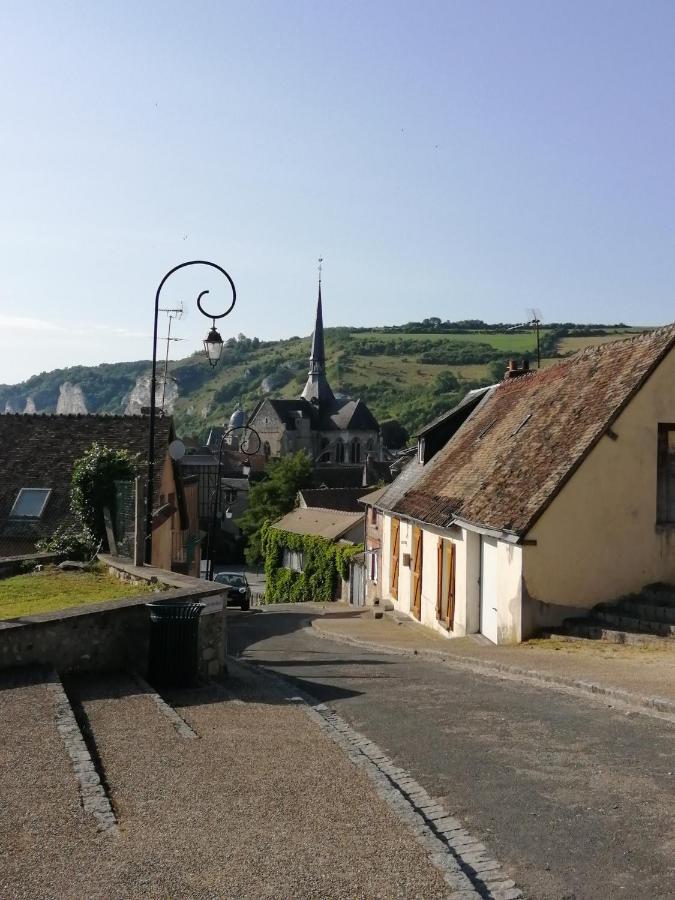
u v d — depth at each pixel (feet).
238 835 19.12
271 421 455.22
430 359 581.53
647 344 54.39
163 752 25.52
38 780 22.24
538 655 43.19
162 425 98.22
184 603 36.96
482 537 59.52
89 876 17.06
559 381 64.54
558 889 16.74
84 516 75.46
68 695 32.48
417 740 27.55
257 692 35.58
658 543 50.83
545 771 23.80
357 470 294.25
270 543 170.91
